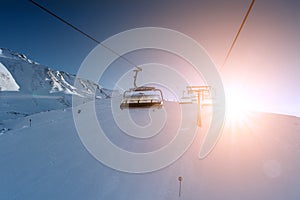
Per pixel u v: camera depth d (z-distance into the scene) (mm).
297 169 4125
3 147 8398
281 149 5375
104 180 4727
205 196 3664
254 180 3957
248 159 4918
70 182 4797
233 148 5777
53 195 4332
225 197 3561
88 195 4172
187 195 3783
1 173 5758
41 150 7418
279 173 4074
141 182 4488
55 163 6031
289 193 3426
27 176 5383
